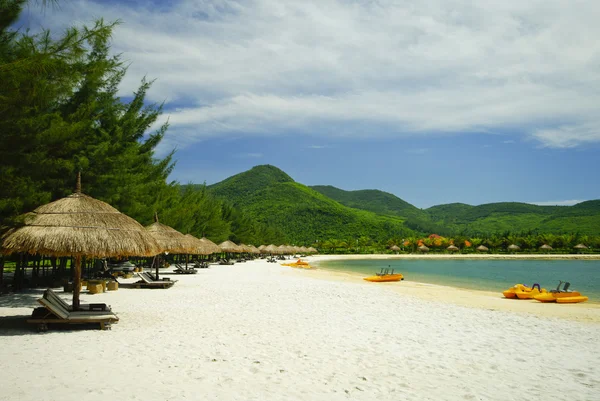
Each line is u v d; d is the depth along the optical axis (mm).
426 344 9008
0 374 5891
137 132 24281
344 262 72812
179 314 11836
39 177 12453
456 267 57594
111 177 17656
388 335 9812
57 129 11578
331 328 10453
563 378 6805
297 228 137375
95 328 9523
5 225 10031
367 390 5887
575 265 63406
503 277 38344
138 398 5086
